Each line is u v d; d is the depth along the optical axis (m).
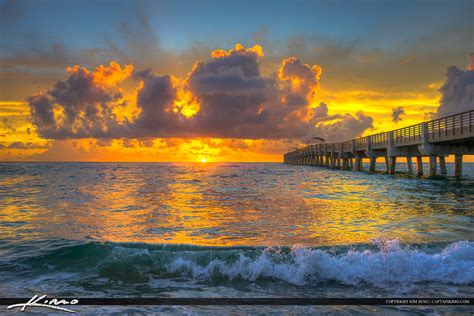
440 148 32.00
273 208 13.51
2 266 6.27
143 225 10.04
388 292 5.17
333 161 65.56
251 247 7.17
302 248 6.50
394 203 15.05
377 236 8.50
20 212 12.38
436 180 31.53
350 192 20.20
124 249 6.89
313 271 5.81
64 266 6.29
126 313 4.43
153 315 4.38
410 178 35.44
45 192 19.70
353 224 10.15
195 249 7.20
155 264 6.30
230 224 10.17
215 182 29.16
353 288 5.33
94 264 6.38
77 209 13.13
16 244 7.71
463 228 9.48
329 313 4.44
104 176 38.78
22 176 38.03
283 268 5.97
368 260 6.08
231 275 5.88
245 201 15.78
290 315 4.39
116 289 5.30
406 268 5.88
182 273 5.98
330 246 7.17
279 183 28.08
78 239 8.25
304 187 23.97
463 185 25.69
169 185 25.52
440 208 13.45
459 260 6.19
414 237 8.34
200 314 4.41
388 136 40.06
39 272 6.02
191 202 15.38
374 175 42.03
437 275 5.73
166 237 8.49
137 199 16.47
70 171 55.31
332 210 12.97
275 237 8.45
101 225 10.02
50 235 8.69
